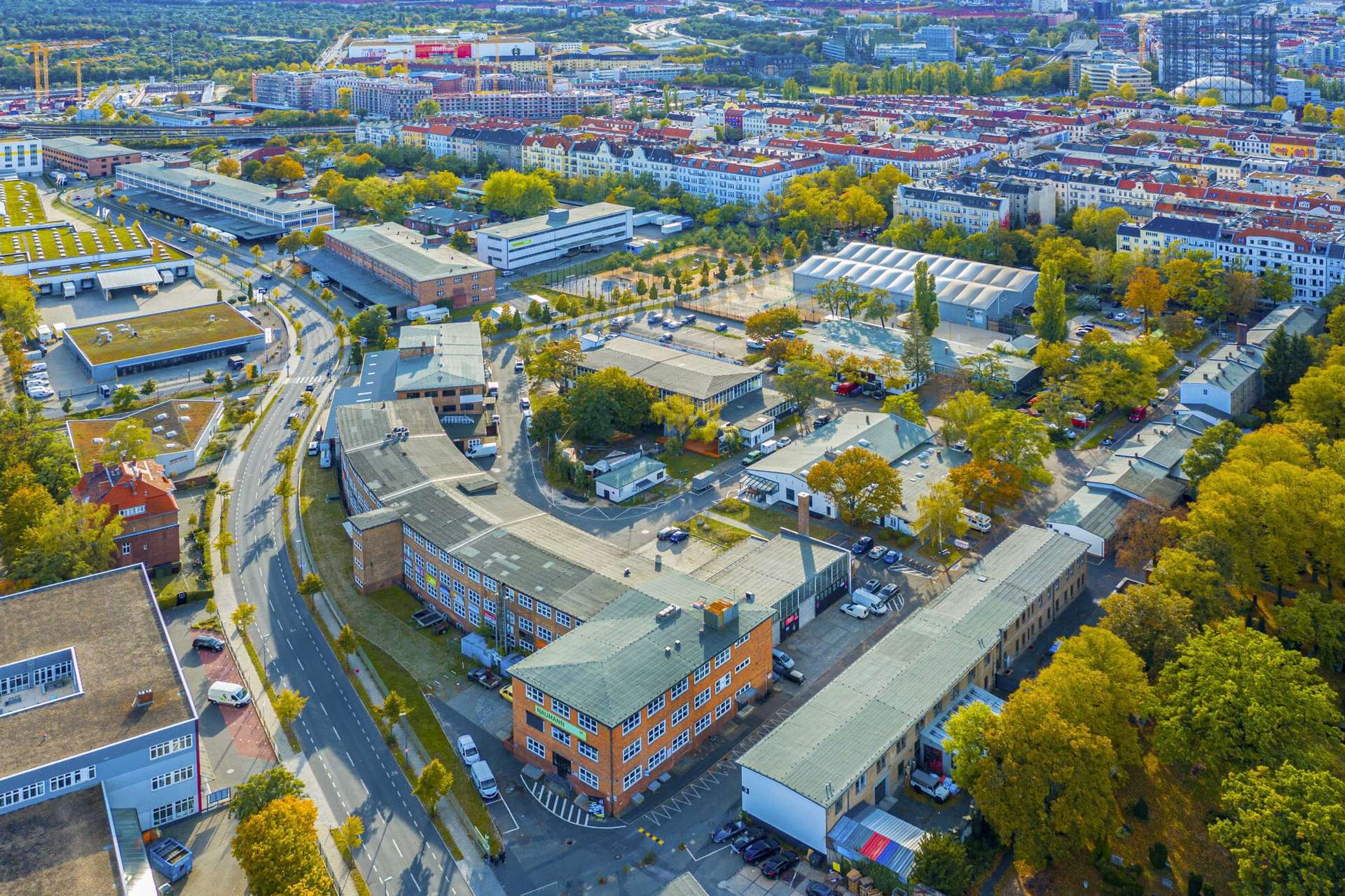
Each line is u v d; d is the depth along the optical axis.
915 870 192.12
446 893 199.88
